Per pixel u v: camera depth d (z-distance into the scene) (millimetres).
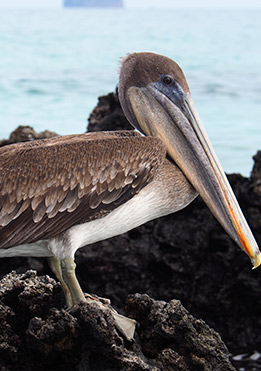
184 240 8898
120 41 60656
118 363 5203
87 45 54844
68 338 5230
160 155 6027
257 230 8953
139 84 6637
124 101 6770
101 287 8984
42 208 5578
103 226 5859
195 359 5434
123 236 8953
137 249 8938
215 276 8906
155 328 5523
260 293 8766
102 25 82875
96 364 5285
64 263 5609
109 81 34375
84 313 5203
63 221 5637
